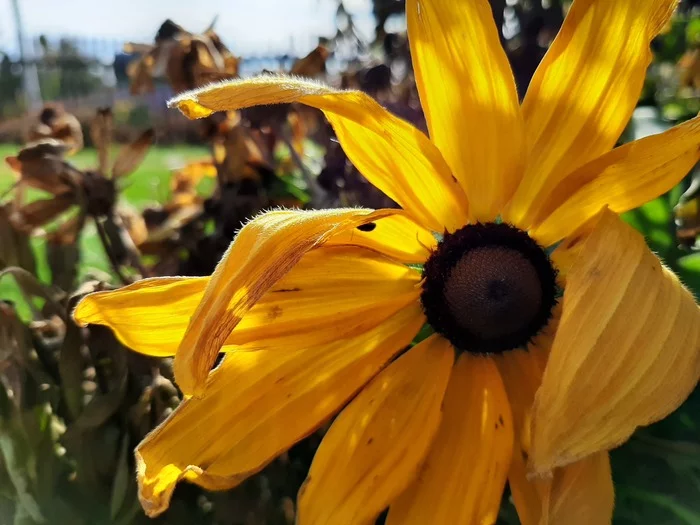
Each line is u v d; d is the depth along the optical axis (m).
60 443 0.08
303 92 0.06
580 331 0.06
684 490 0.08
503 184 0.08
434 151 0.07
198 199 0.14
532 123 0.08
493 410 0.08
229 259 0.06
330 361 0.08
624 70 0.07
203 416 0.07
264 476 0.09
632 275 0.06
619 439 0.06
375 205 0.12
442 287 0.08
